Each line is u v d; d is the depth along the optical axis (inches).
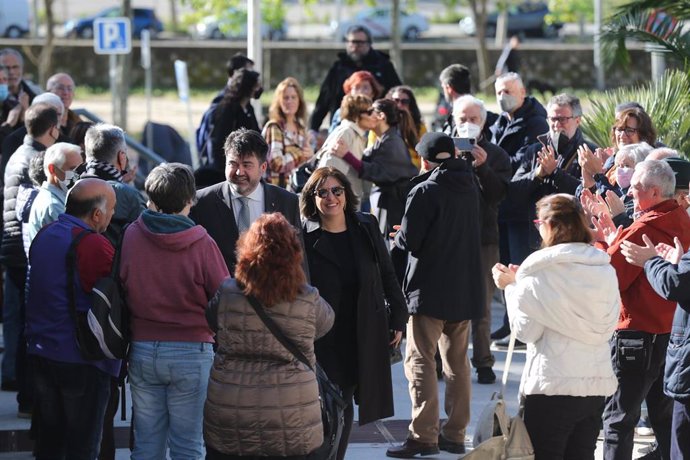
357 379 522.9
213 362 440.8
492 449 463.2
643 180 515.5
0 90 834.8
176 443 480.4
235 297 425.4
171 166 484.1
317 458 442.3
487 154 695.7
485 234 729.0
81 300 488.7
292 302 424.2
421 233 575.8
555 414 464.1
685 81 852.0
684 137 821.9
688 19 935.7
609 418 530.6
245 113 823.1
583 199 553.9
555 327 458.3
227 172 534.6
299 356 426.6
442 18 4458.7
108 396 507.5
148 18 3730.3
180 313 474.6
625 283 512.7
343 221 528.4
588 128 855.7
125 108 1973.4
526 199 708.0
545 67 3002.0
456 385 594.2
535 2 3907.5
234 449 426.3
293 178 788.6
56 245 493.7
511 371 761.0
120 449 605.0
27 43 2955.2
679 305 479.8
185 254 474.3
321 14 4397.1
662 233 510.9
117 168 576.4
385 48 2997.0
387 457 592.7
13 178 639.8
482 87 2662.4
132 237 479.2
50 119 642.2
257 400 421.7
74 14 4188.0
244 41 3262.8
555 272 458.3
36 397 502.3
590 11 3161.9
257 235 426.0
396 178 737.6
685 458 487.8
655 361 521.3
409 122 797.2
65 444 503.8
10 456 608.1
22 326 636.1
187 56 3019.2
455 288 577.9
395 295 537.0
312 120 1032.2
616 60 976.3
